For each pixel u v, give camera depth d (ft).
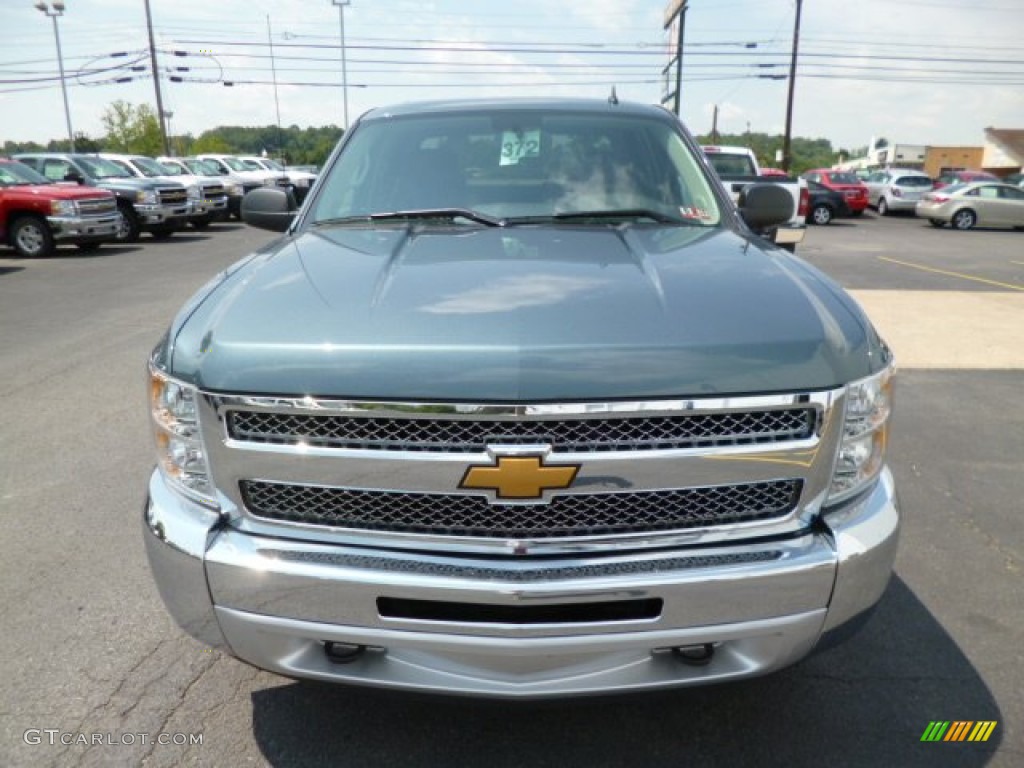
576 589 5.67
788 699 8.10
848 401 5.99
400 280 6.82
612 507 5.77
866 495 6.44
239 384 5.79
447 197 9.74
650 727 7.69
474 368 5.53
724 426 5.72
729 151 43.57
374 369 5.62
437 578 5.73
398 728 7.66
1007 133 176.86
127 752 7.38
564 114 10.94
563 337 5.74
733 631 5.92
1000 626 9.39
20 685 8.29
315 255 7.83
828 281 7.29
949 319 27.58
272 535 6.05
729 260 7.45
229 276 7.46
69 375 20.04
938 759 7.29
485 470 5.59
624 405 5.52
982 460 14.57
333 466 5.75
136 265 42.22
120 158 59.98
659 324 5.93
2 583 10.22
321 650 6.23
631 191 9.80
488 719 7.79
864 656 8.80
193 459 6.17
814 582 5.94
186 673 8.48
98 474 13.75
